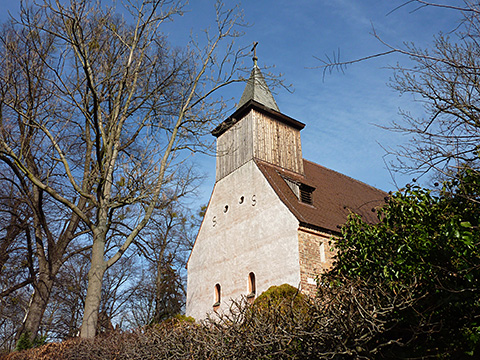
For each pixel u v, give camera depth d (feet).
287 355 17.52
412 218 20.85
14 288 59.26
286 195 59.77
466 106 19.63
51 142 47.47
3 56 45.55
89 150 57.11
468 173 18.45
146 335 30.07
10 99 45.37
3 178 58.08
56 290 88.33
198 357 22.99
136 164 41.32
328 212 62.95
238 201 66.23
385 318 18.07
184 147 47.88
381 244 22.16
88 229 65.41
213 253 67.82
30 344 50.70
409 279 18.42
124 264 105.81
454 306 17.70
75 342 36.47
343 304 17.30
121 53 47.03
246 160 67.77
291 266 51.60
